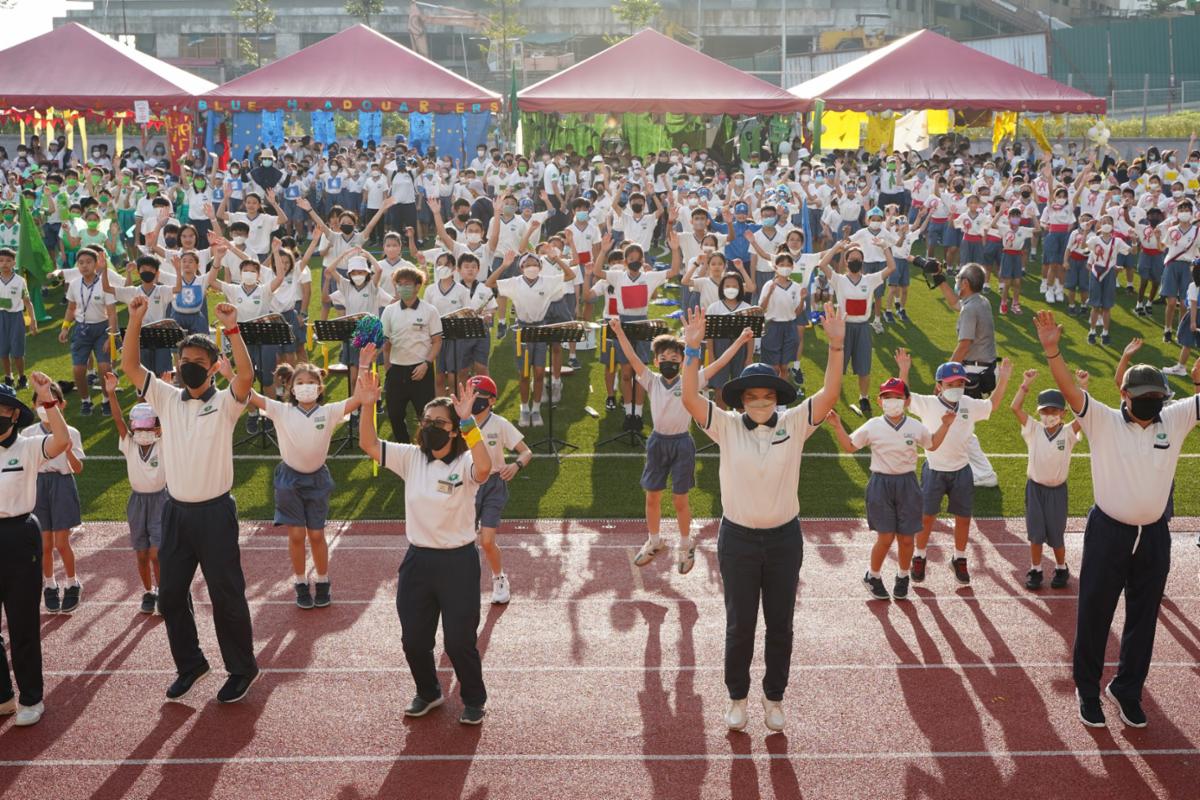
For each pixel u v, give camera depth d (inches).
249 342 501.4
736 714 276.8
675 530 434.3
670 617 351.6
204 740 274.4
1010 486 483.2
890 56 1291.8
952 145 1496.1
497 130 1568.7
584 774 259.6
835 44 2992.1
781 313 555.5
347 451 526.6
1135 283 920.3
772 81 2337.6
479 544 415.2
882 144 1504.7
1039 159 1341.0
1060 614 355.3
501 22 2942.9
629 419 538.9
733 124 1487.5
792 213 858.1
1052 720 286.4
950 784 256.2
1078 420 276.8
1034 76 1296.8
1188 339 654.5
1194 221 716.0
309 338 613.3
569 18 3358.8
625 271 551.5
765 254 627.8
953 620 350.0
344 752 268.8
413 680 308.0
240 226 618.2
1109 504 273.4
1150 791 253.4
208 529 281.0
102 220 837.8
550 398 522.9
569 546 415.5
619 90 1213.7
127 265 853.2
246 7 3277.6
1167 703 295.7
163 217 663.1
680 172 1057.5
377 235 1120.8
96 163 1246.9
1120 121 1870.1
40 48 1238.3
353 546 413.7
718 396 573.3
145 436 334.6
